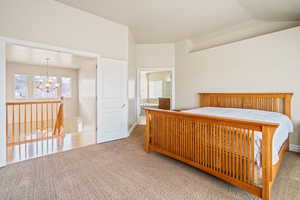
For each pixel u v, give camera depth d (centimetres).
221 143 182
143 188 178
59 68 723
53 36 275
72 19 298
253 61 336
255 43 332
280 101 303
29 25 251
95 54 331
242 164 165
